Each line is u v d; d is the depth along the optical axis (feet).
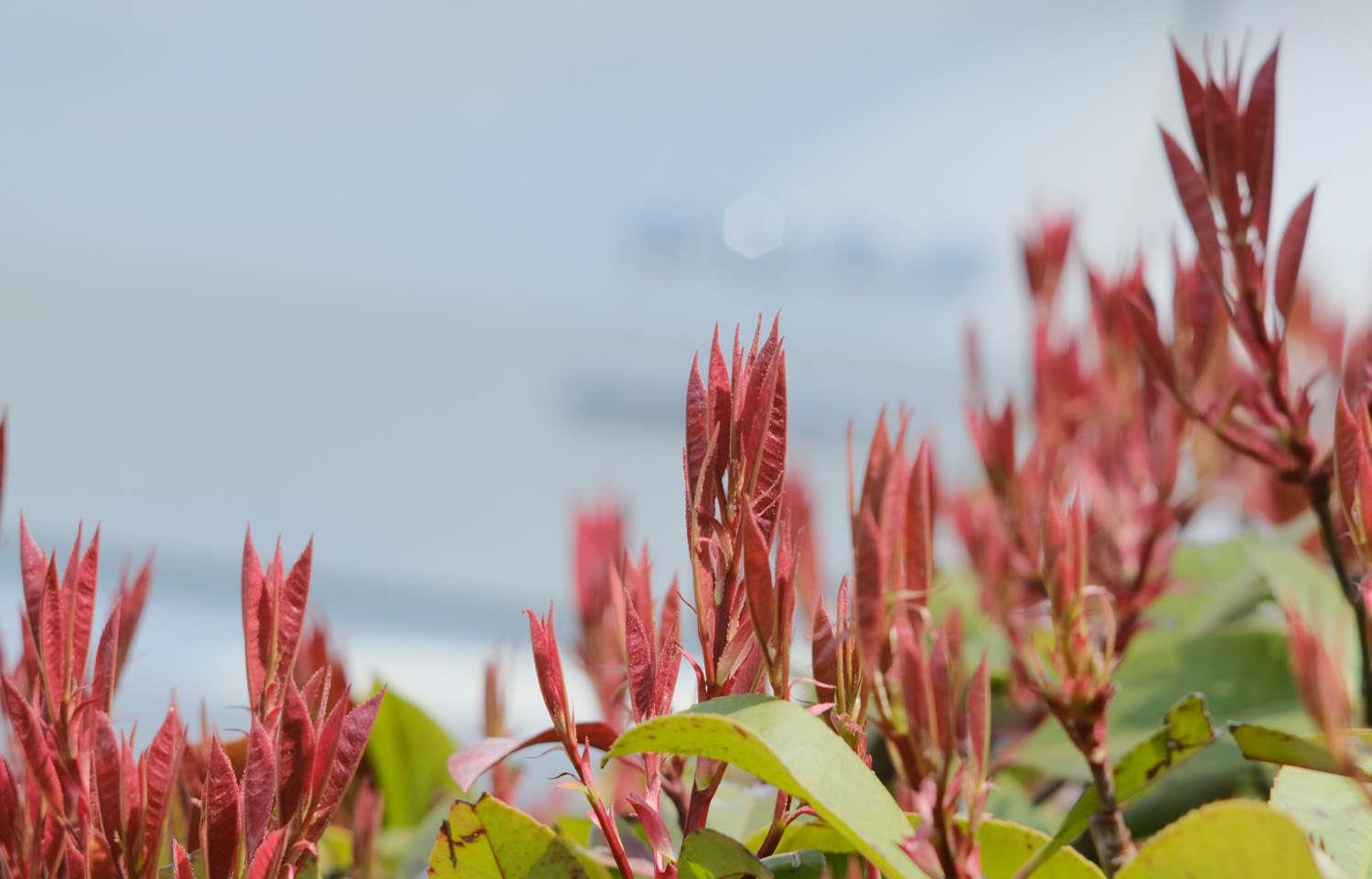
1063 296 3.69
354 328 20.01
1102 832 2.85
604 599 3.41
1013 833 2.98
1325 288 3.78
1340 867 2.93
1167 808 3.31
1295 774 3.00
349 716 2.91
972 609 3.78
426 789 3.59
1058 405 3.66
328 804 2.89
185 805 3.06
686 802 3.08
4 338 19.16
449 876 2.97
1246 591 3.65
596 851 3.14
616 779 3.24
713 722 2.80
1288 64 17.57
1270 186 3.09
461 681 14.99
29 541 2.93
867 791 2.83
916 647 2.78
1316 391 3.67
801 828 3.02
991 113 20.11
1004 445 3.49
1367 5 17.38
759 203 20.34
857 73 20.51
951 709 2.77
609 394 20.03
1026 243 3.69
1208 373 3.45
